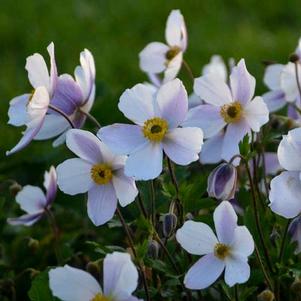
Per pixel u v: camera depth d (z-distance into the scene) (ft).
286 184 2.43
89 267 2.50
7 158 3.74
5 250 3.36
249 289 2.51
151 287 2.60
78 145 2.49
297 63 2.97
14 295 3.04
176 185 2.60
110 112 3.65
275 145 3.26
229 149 2.63
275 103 3.09
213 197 2.57
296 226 2.56
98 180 2.51
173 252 2.67
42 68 2.57
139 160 2.48
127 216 3.04
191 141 2.47
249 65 4.75
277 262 2.59
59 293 2.28
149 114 2.53
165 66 3.10
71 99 2.68
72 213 3.46
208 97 2.66
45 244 3.33
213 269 2.39
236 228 2.37
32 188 3.00
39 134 2.72
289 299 2.72
